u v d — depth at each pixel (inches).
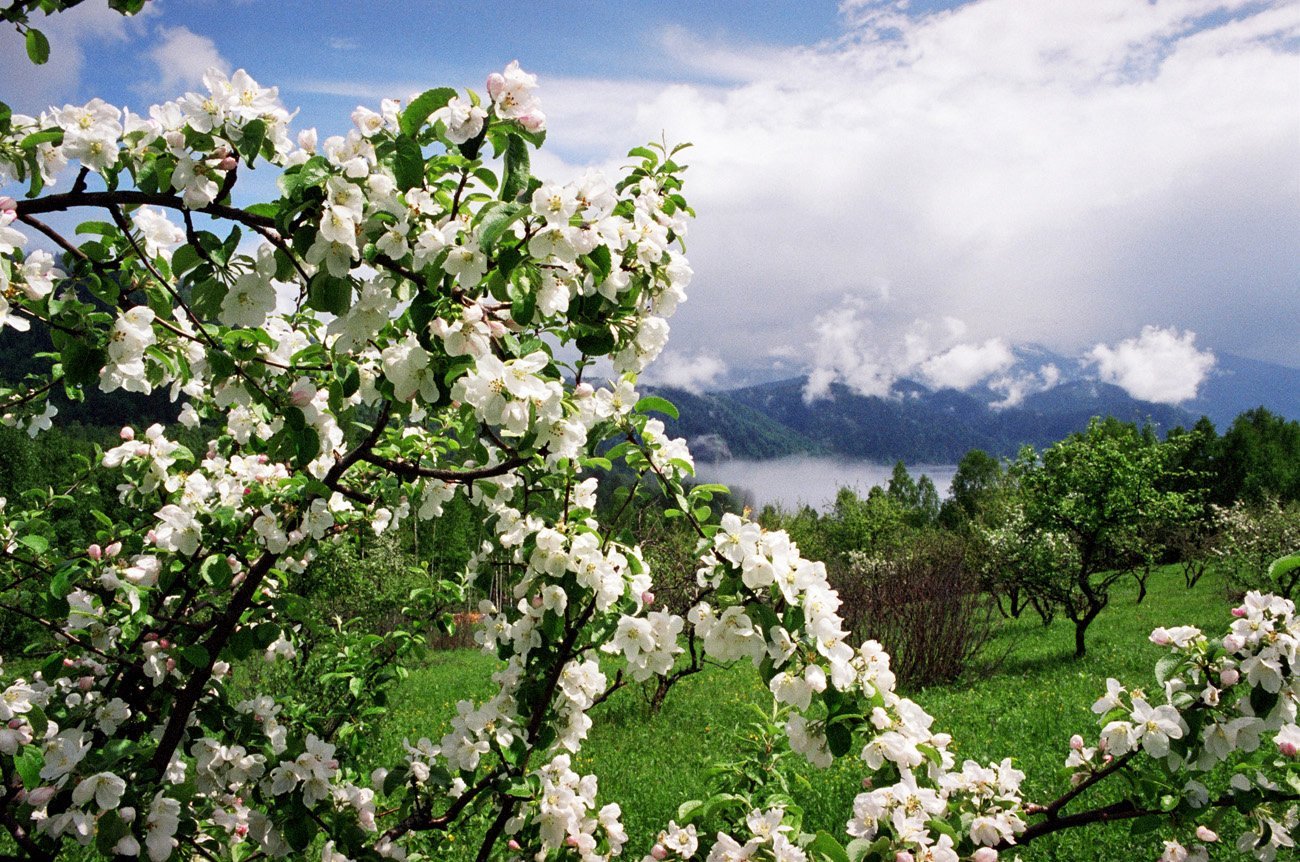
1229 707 94.7
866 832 85.1
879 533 1330.0
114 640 108.9
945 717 334.0
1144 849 184.2
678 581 311.3
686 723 343.6
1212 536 713.0
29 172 77.1
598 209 76.4
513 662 106.9
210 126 71.5
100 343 79.3
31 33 83.7
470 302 80.2
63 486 127.4
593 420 92.9
